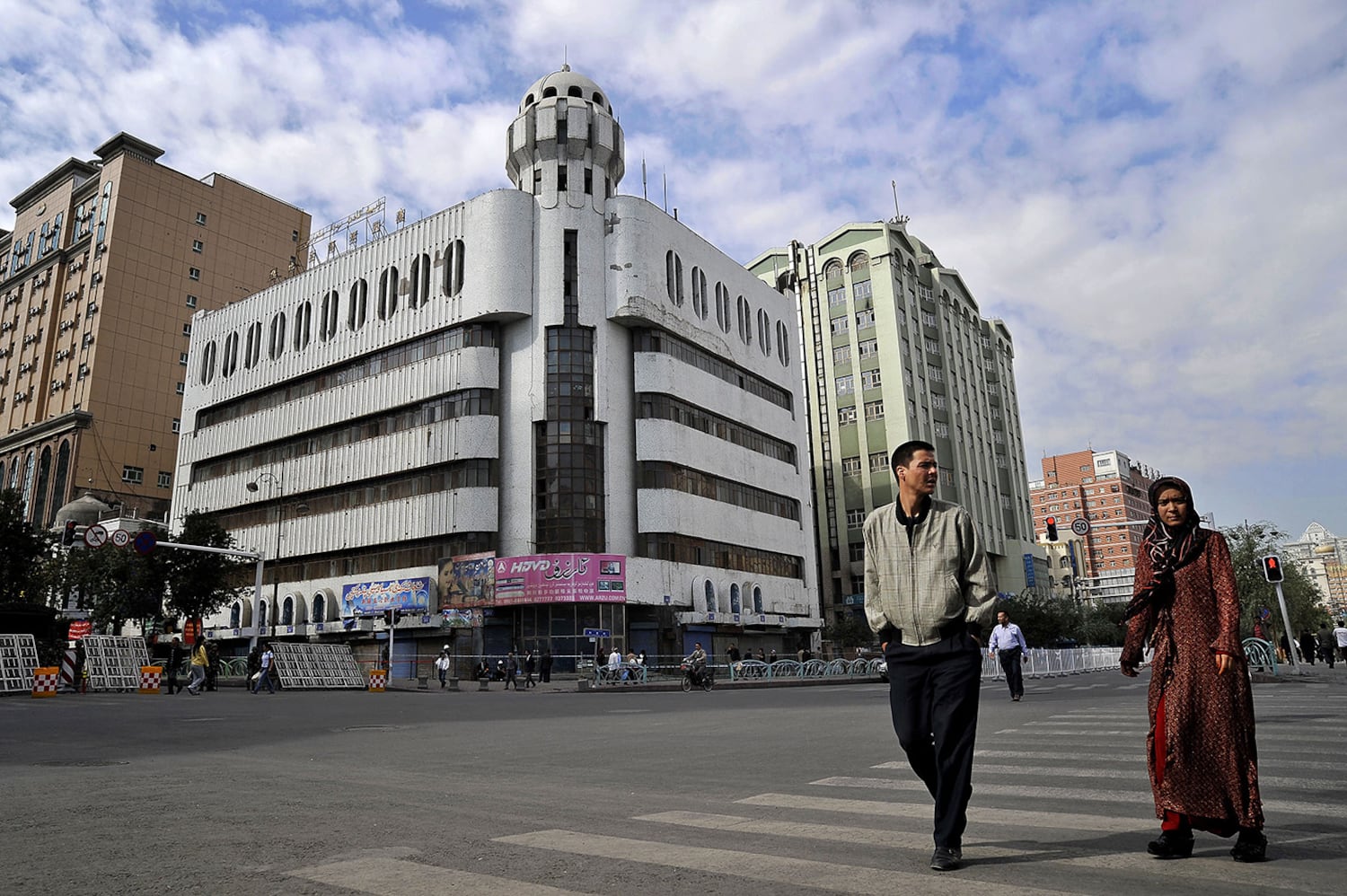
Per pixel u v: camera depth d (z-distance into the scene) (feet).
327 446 163.22
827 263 252.01
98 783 21.75
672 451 147.54
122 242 242.37
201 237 258.37
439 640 139.03
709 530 154.40
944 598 12.52
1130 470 488.44
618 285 147.64
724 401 165.48
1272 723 31.78
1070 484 486.79
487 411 142.61
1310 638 118.62
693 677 99.91
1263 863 11.92
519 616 133.39
